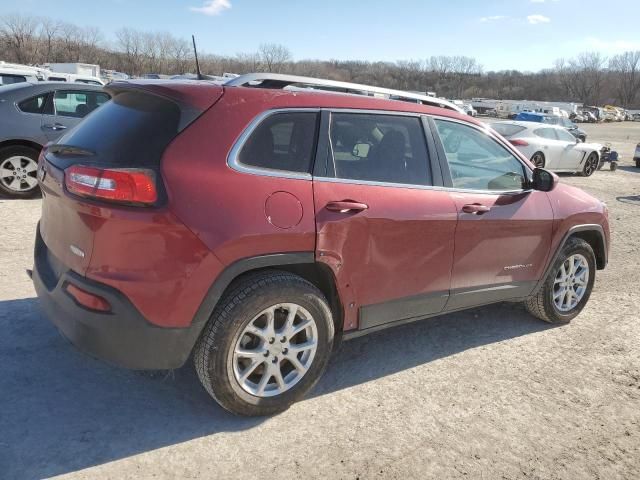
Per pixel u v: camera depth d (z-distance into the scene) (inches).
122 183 96.9
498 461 109.9
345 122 124.3
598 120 3184.1
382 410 124.3
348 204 117.5
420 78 5083.7
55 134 297.1
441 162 140.4
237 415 116.1
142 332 100.7
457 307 148.3
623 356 160.1
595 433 121.6
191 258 100.7
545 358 155.9
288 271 118.2
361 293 125.4
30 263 198.4
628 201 469.1
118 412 115.6
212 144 105.6
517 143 581.6
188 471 100.1
